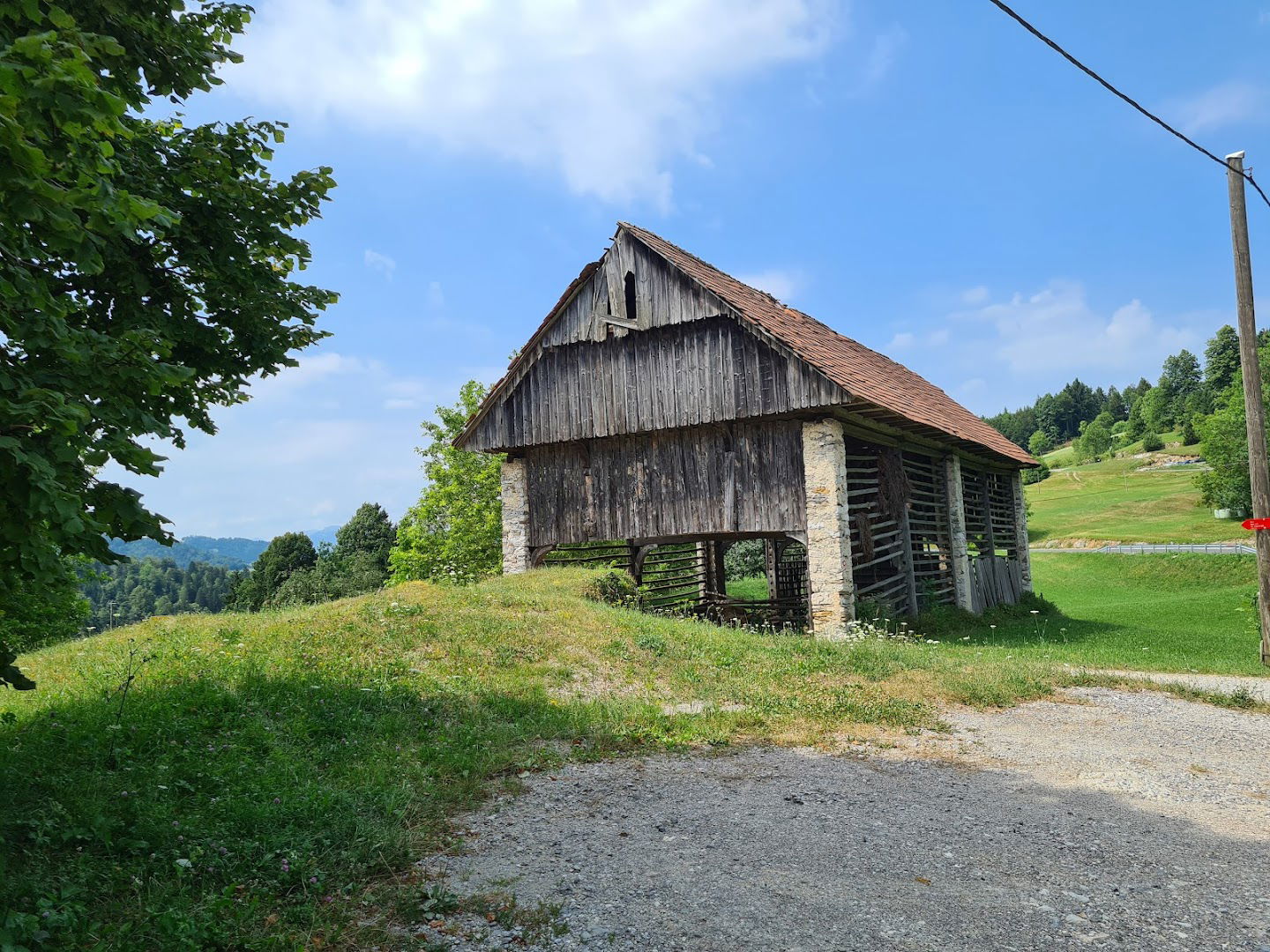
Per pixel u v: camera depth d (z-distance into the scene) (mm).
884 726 8320
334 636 10711
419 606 12555
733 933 3936
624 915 4121
